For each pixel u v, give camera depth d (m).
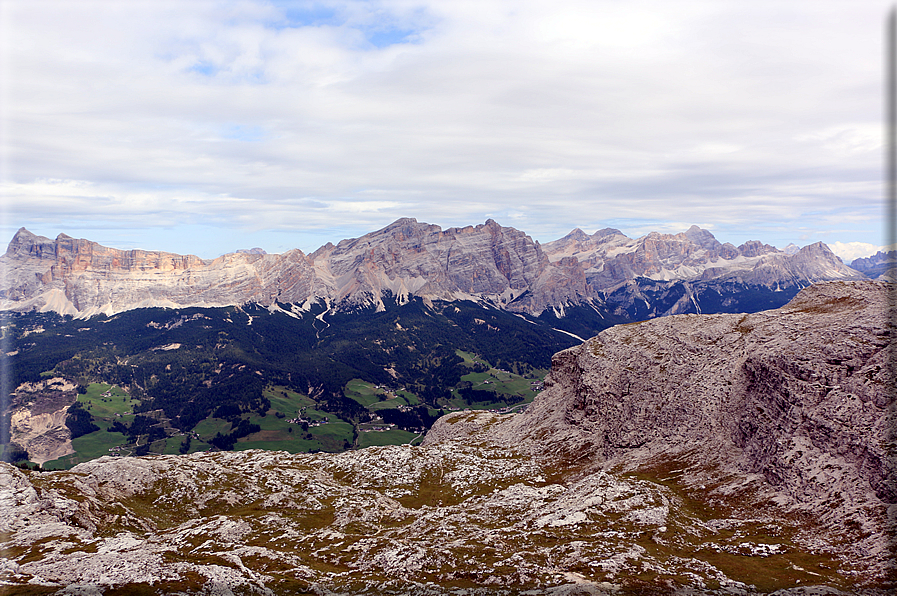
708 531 85.62
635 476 117.50
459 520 103.94
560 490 120.69
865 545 71.69
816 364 103.69
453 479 139.88
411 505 126.25
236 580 72.25
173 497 116.62
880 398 90.38
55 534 85.31
